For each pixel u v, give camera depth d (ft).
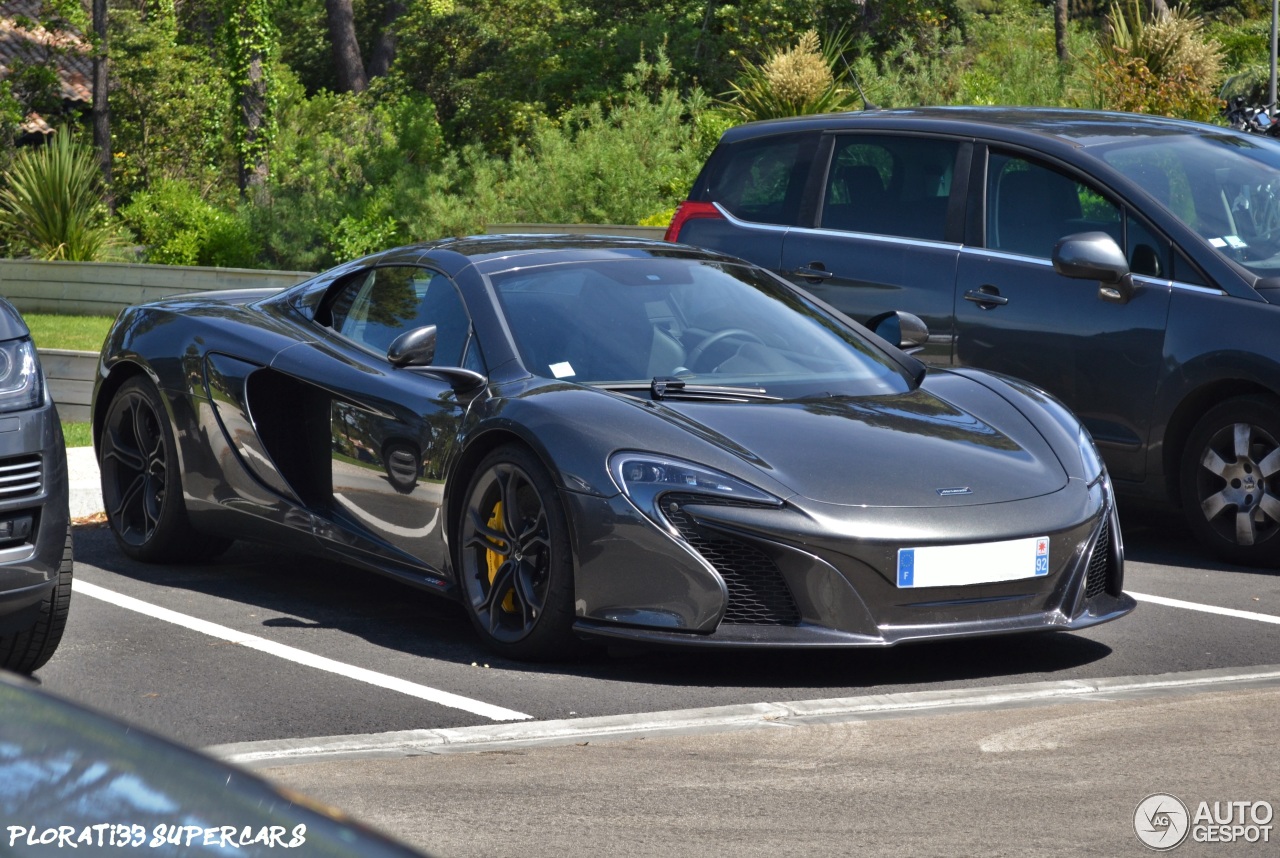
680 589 22.35
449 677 23.29
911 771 18.16
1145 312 33.17
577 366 26.07
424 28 192.85
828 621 22.31
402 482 26.68
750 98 96.94
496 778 17.99
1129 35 86.02
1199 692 22.04
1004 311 35.24
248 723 20.77
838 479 23.04
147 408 31.78
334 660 24.36
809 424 24.58
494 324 26.71
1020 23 150.61
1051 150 35.78
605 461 23.04
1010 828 16.07
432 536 26.07
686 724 20.58
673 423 23.81
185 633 26.27
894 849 15.43
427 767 18.51
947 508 22.98
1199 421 32.55
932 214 37.24
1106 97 83.15
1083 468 25.07
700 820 16.37
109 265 97.30
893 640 22.31
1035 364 34.78
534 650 23.93
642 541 22.50
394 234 125.70
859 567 22.30
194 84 170.81
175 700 21.98
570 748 19.35
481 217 113.91
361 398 27.61
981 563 22.80
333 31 206.59
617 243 30.58
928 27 147.02
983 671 23.66
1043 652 24.94
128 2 180.65
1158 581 30.81
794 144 40.55
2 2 162.81
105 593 29.45
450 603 29.07
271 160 154.71
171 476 31.14
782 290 30.12
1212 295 32.37
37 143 158.40
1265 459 31.50
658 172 103.55
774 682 22.95
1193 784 17.58
